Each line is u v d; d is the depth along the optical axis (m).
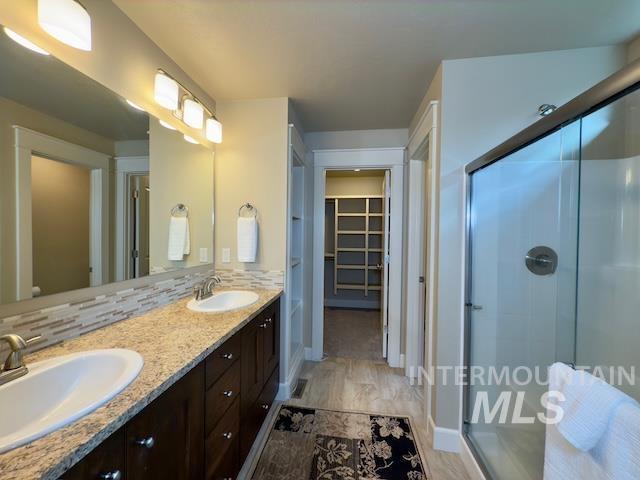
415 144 2.21
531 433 1.40
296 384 2.32
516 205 1.54
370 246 4.61
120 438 0.67
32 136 0.95
